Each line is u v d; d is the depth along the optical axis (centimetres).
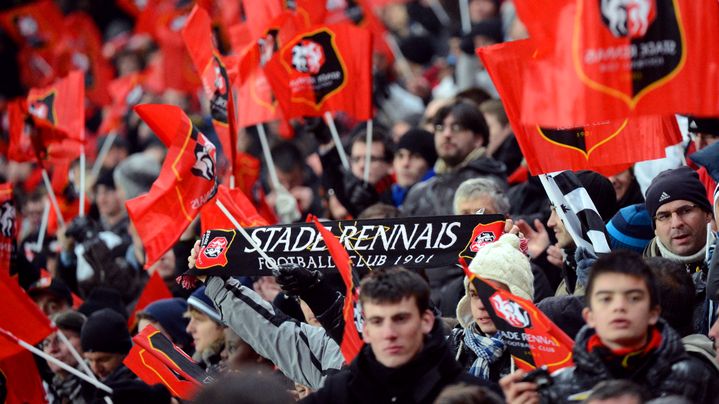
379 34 3086
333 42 2062
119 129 3444
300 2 2131
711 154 1633
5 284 1453
